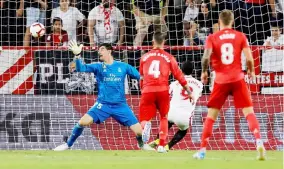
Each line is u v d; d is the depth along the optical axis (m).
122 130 35.50
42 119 35.28
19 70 35.88
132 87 36.25
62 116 35.44
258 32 40.06
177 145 35.28
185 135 33.66
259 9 41.22
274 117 36.09
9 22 40.22
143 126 30.20
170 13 41.09
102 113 31.08
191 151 33.31
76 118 35.50
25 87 35.88
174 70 29.89
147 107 30.17
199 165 21.58
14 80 35.78
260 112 36.16
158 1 41.12
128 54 37.22
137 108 36.09
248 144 35.59
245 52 23.94
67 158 26.19
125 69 31.19
